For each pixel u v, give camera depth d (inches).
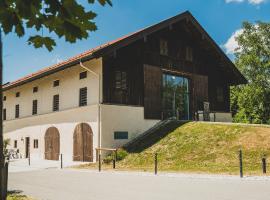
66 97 933.2
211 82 1090.1
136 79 879.1
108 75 820.6
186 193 374.0
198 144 716.7
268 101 1455.5
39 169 725.9
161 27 882.8
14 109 1232.2
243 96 1493.6
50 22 112.4
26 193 398.9
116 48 782.5
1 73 143.7
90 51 836.6
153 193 379.6
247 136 698.8
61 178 546.0
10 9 107.0
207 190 390.9
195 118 996.6
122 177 538.0
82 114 842.2
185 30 1016.9
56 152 931.3
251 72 1469.0
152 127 892.0
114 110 813.9
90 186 447.5
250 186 416.2
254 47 1488.7
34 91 1105.4
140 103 877.8
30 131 1080.8
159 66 937.5
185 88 1010.1
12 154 1096.2
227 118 1127.0
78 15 111.9
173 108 962.1
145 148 768.3
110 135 797.9
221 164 613.0
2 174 167.9
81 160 830.5
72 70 918.4
